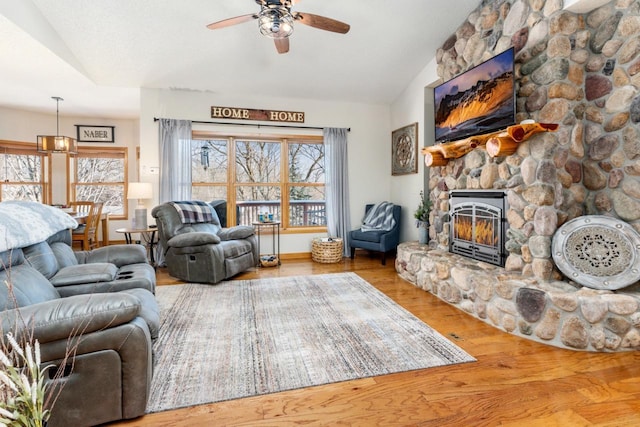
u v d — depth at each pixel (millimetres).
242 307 2994
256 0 2396
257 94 4969
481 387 1788
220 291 3475
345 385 1813
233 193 5133
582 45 2605
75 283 2146
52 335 1302
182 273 3803
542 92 2682
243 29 3580
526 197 2662
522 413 1574
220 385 1803
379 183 5570
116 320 1427
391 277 4055
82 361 1393
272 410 1611
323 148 5508
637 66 2346
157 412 1587
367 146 5492
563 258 2479
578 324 2186
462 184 3527
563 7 2561
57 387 1342
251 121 4984
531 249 2625
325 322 2654
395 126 5383
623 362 2037
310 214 5492
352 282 3820
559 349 2213
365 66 4402
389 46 4012
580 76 2617
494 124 2965
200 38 3666
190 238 3697
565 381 1840
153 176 4633
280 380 1852
